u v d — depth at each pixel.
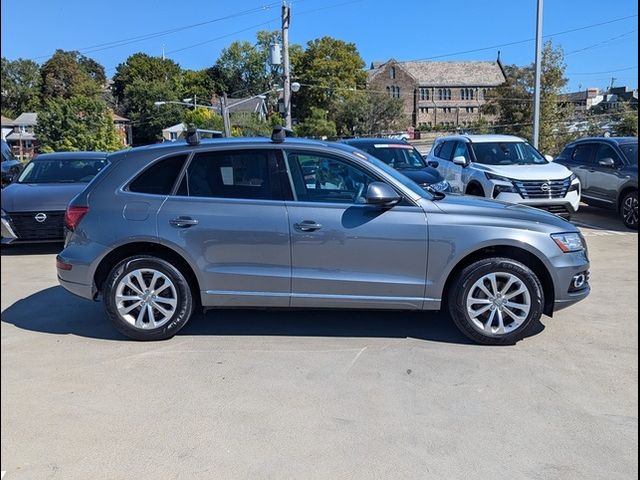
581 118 38.25
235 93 101.75
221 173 4.90
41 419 3.63
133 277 4.89
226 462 3.15
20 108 90.94
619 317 5.45
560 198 10.23
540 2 18.61
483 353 4.61
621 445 3.27
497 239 4.64
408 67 105.25
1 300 6.29
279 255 4.77
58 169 10.16
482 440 3.34
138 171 4.96
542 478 2.99
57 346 4.86
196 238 4.79
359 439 3.36
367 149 11.44
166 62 105.12
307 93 82.75
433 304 4.77
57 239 8.66
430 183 9.77
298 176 4.85
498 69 106.00
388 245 4.69
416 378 4.15
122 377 4.23
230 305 4.89
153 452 3.25
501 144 11.80
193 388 4.04
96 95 90.75
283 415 3.64
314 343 4.86
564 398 3.83
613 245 9.08
